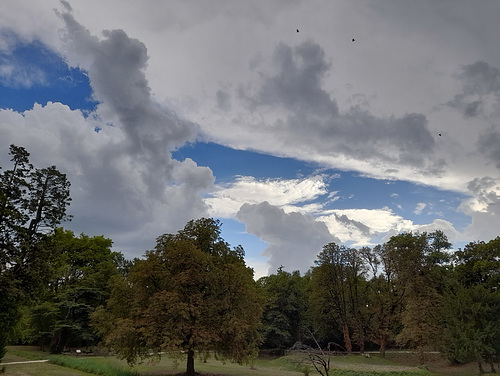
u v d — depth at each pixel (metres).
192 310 28.36
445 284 58.72
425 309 52.28
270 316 63.25
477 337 37.59
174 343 27.23
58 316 51.47
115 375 28.42
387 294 63.66
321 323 66.19
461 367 49.59
